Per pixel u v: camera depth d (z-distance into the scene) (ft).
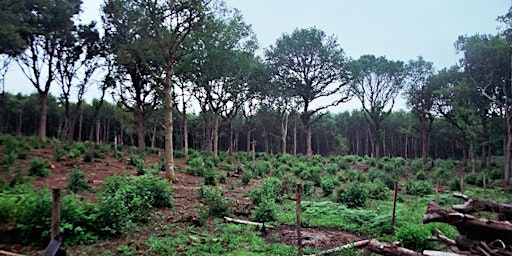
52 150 77.56
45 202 23.21
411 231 23.02
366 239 28.02
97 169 59.62
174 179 56.34
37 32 82.84
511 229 16.55
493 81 96.84
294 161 116.78
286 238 27.94
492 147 127.13
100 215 24.99
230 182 62.34
